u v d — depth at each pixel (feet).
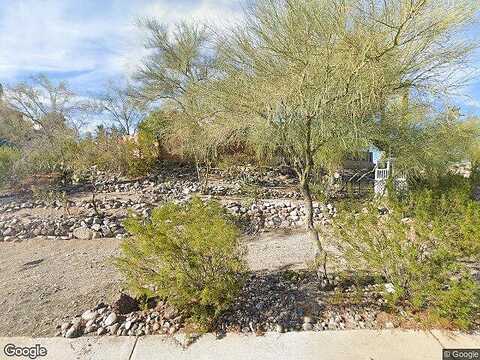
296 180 40.04
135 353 8.74
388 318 10.03
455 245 9.63
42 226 21.81
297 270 14.01
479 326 9.57
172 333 9.55
